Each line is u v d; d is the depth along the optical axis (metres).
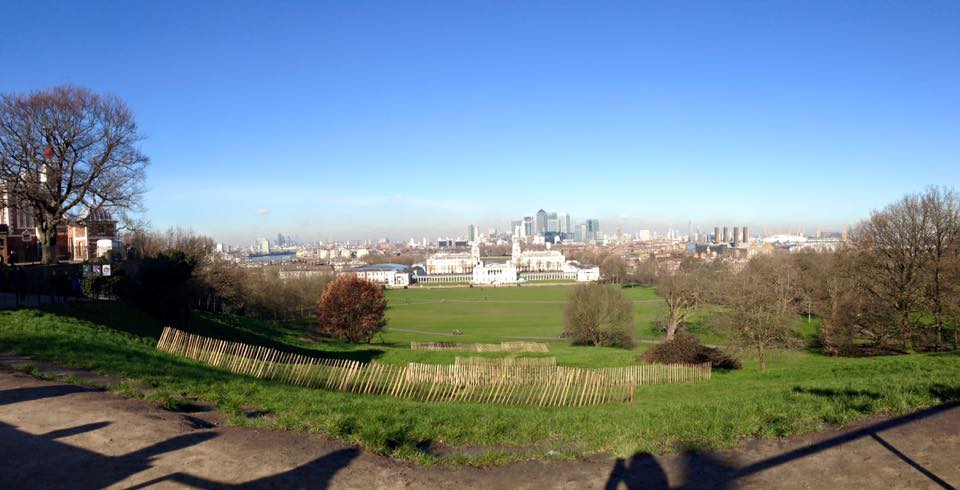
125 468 12.00
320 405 18.44
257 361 32.81
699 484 11.95
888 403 17.66
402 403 21.11
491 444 15.26
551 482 12.14
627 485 11.95
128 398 17.89
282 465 12.50
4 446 13.07
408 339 94.19
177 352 33.38
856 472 12.30
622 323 79.94
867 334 62.97
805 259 102.12
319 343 65.25
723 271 99.50
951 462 12.73
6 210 72.38
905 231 58.62
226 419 16.33
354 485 11.66
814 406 17.55
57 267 50.69
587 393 30.41
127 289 43.06
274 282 111.56
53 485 11.08
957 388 19.17
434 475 12.42
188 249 82.31
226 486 11.28
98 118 55.03
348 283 79.62
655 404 25.95
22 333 27.94
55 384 19.28
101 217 76.12
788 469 12.61
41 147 52.78
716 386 35.22
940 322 55.97
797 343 52.81
